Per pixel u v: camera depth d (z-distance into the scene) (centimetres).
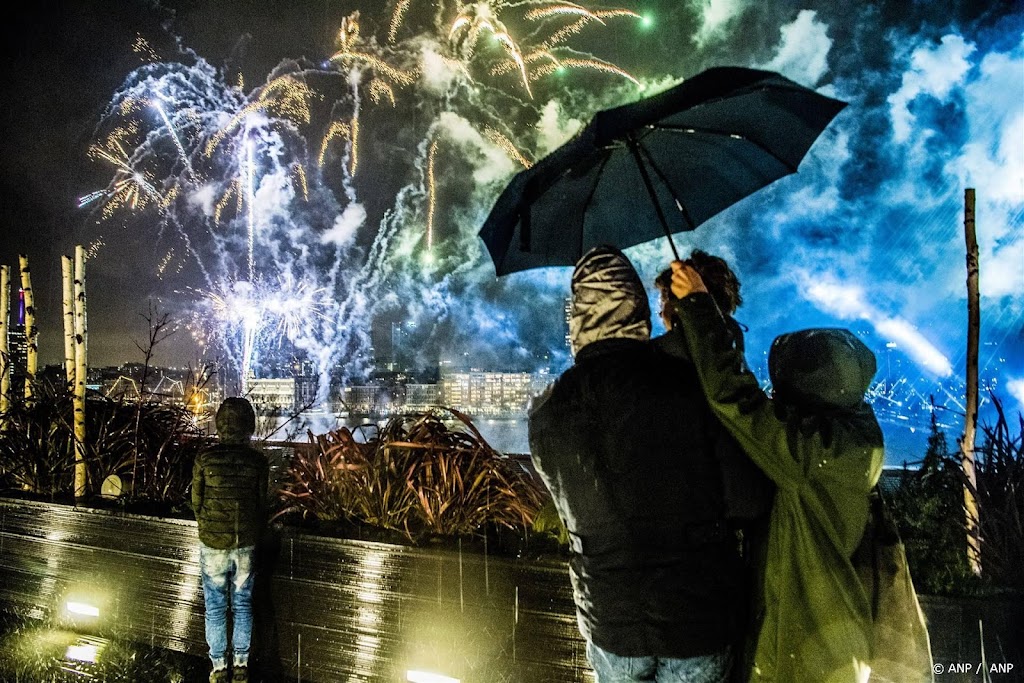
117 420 602
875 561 196
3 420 611
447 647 347
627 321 201
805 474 178
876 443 180
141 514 468
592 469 191
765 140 216
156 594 458
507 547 351
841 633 178
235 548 379
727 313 221
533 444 208
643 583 185
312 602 389
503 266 235
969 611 250
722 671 190
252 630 406
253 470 385
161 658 441
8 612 518
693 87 190
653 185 237
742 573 195
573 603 315
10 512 534
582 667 313
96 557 486
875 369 190
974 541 287
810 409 188
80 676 421
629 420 186
